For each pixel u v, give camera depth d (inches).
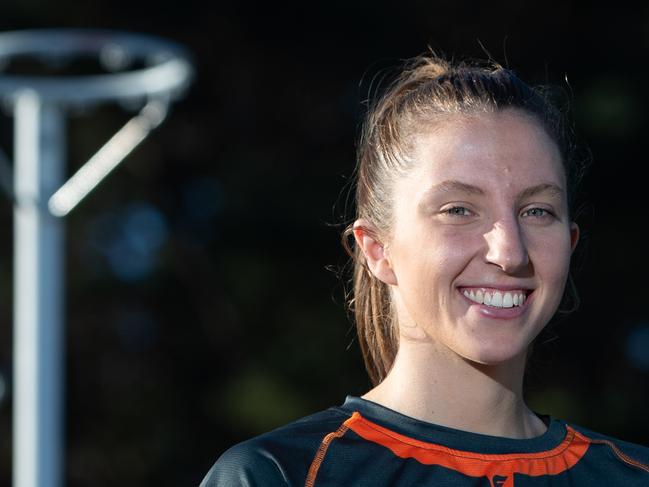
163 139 458.0
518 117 99.4
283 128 467.5
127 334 465.1
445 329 96.0
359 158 111.0
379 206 101.5
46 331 236.2
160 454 456.8
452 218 96.0
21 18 426.0
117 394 458.3
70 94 245.9
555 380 451.5
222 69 459.2
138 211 459.8
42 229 236.8
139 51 254.8
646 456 105.6
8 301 427.2
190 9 448.5
